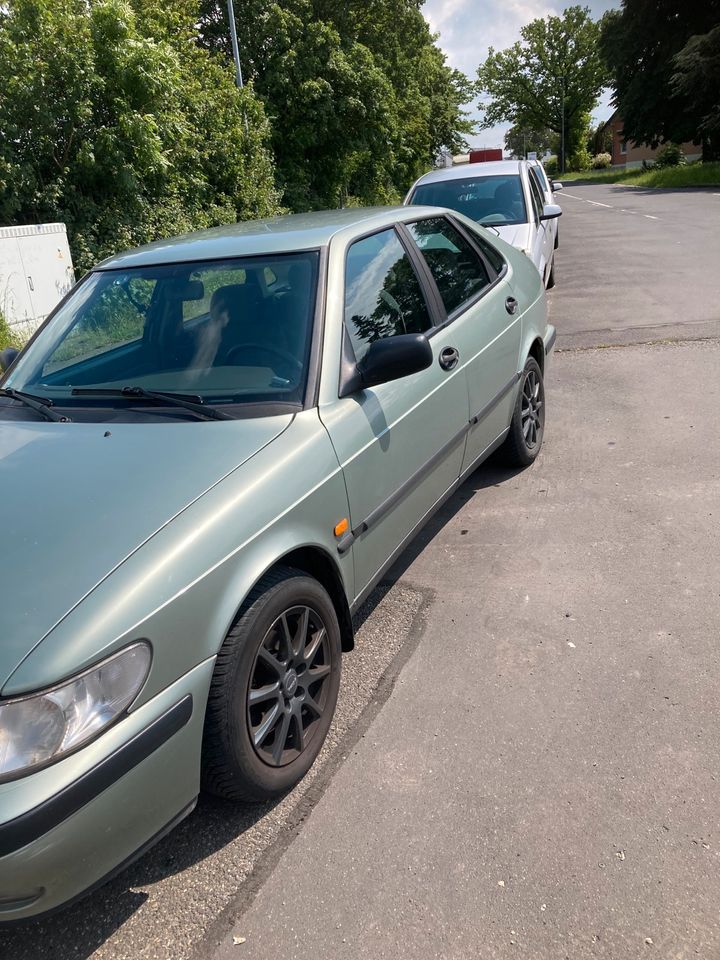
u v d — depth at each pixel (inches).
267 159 893.2
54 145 545.0
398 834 92.8
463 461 156.8
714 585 138.7
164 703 80.3
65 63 533.0
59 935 85.1
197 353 120.3
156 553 83.4
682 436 208.8
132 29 572.4
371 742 108.9
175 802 83.4
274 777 96.1
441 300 152.4
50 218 548.7
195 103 743.1
